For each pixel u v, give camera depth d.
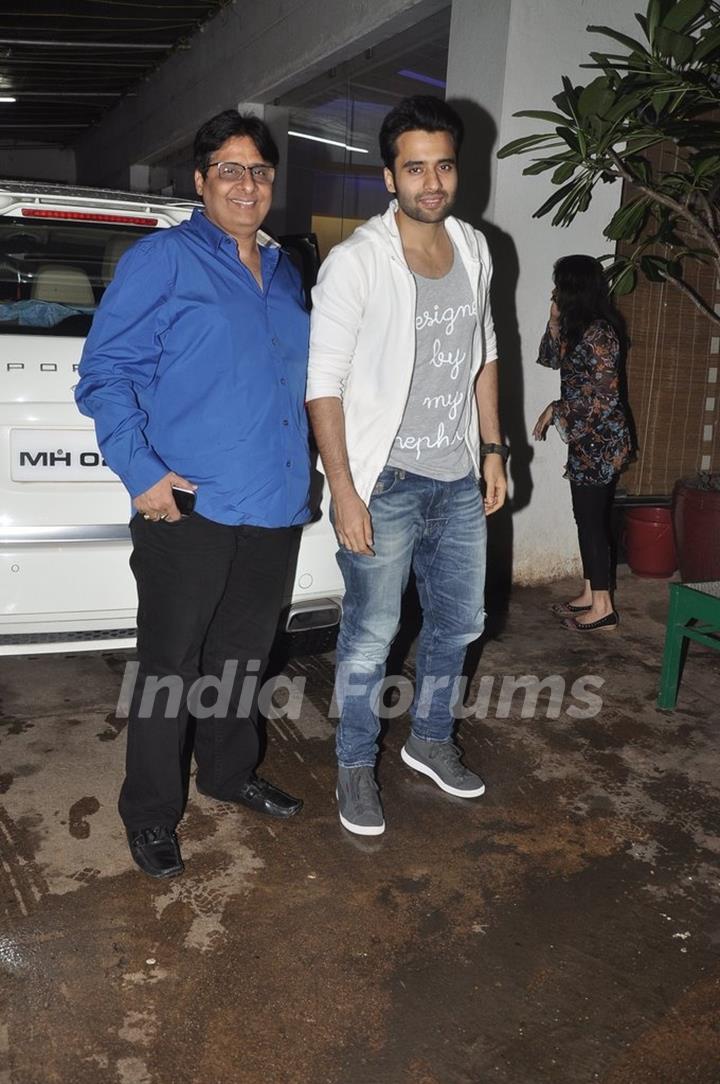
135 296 2.09
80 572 2.72
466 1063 1.83
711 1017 1.97
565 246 4.57
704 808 2.79
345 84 6.52
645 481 5.45
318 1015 1.93
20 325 2.96
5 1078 1.74
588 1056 1.86
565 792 2.85
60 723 3.14
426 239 2.32
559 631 4.22
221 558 2.26
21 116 11.48
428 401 2.40
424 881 2.39
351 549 2.36
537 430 4.42
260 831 2.58
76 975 2.01
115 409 2.08
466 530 2.56
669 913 2.30
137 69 9.02
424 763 2.85
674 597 3.36
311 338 2.30
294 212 7.39
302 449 2.36
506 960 2.12
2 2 6.82
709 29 3.24
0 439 2.64
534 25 4.19
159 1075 1.77
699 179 3.68
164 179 10.04
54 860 2.40
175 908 2.24
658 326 5.25
